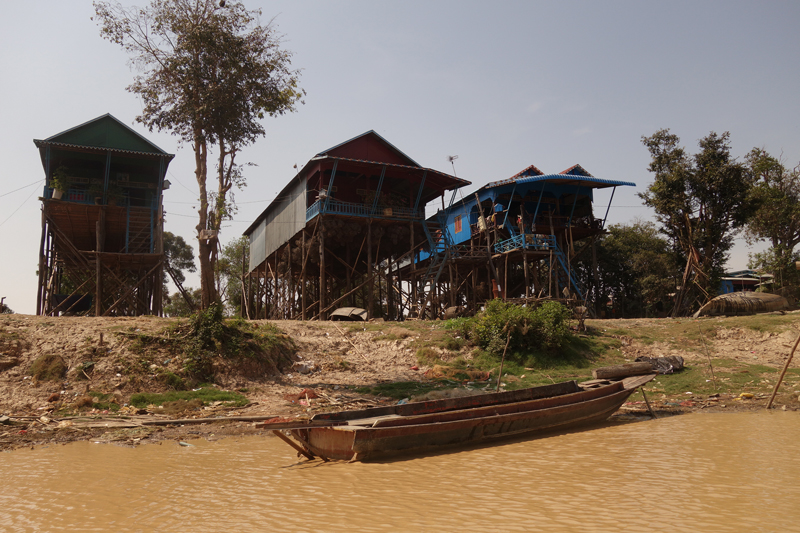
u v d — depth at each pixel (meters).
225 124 20.84
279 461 9.53
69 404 14.10
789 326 21.80
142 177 33.94
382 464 9.02
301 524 6.04
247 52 21.25
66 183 29.34
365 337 22.12
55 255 34.06
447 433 10.12
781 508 6.21
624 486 7.27
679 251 38.34
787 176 40.84
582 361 20.97
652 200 37.50
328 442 9.46
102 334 16.73
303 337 21.27
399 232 33.28
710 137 36.62
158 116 20.89
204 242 20.17
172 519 6.31
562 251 36.59
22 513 6.61
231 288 54.97
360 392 16.75
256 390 16.50
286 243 36.44
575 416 12.10
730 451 9.25
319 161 31.08
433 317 33.66
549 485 7.45
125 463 9.34
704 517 5.95
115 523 6.23
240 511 6.56
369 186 34.66
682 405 15.13
